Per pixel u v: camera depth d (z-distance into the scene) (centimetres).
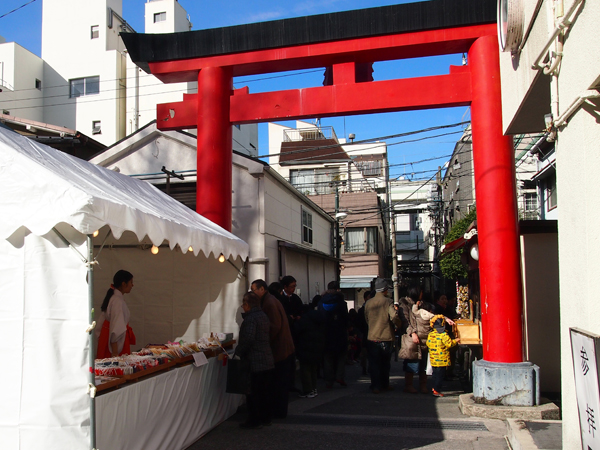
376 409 698
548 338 782
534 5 428
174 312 827
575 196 349
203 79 827
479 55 726
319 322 796
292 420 637
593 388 298
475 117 724
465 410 659
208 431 584
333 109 791
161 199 687
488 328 687
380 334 829
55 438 360
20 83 2920
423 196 4003
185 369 531
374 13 769
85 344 371
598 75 296
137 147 1050
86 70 3055
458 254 1905
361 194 2697
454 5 738
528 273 796
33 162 383
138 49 841
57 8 3152
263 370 586
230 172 831
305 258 1389
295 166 2956
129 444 421
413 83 769
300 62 816
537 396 650
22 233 384
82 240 380
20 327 374
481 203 705
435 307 966
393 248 1948
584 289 332
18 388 367
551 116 399
